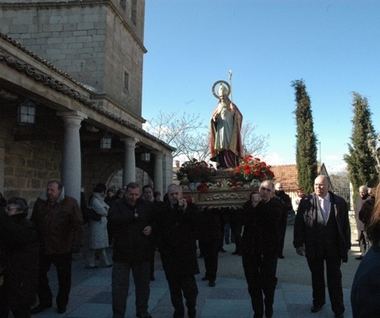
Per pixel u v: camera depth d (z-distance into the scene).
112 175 21.34
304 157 28.59
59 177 16.58
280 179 43.47
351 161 22.31
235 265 10.32
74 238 6.22
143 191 8.95
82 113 11.15
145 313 5.72
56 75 16.00
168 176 21.08
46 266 6.29
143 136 16.84
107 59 20.88
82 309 6.46
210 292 7.55
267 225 5.75
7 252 5.00
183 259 5.61
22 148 14.07
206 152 37.97
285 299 7.04
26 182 14.30
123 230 5.58
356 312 1.67
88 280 8.62
